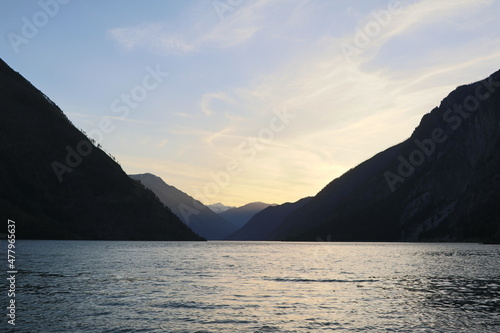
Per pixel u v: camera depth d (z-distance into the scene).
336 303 44.41
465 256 130.12
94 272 72.75
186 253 154.50
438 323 34.75
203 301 44.91
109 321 35.03
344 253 165.62
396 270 83.38
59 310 38.94
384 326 33.91
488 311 39.47
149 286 56.00
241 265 97.31
